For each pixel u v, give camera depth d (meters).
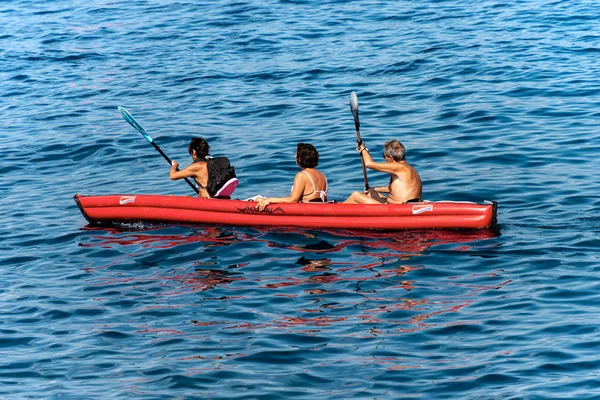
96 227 38.94
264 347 26.09
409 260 32.69
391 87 60.00
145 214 38.75
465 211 35.06
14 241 37.44
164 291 31.11
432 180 42.53
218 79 65.38
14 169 48.62
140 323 28.47
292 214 36.81
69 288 31.89
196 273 32.66
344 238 35.47
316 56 69.88
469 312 27.91
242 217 37.50
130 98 61.97
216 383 24.00
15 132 55.41
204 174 38.97
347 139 49.94
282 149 48.72
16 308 30.20
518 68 61.62
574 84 56.97
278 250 34.53
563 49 65.88
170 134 53.12
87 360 25.92
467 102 55.06
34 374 25.16
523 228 35.34
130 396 23.47
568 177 41.34
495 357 24.75
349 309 28.66
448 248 33.62
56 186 45.56
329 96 59.19
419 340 26.19
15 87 66.81
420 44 70.88
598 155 44.19
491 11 80.94
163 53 74.56
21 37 84.12
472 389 23.06
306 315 28.36
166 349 26.39
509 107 53.38
